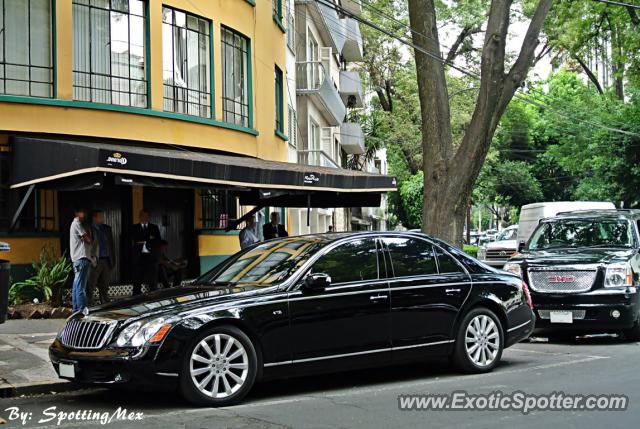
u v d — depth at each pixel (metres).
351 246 8.33
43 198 14.71
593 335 13.07
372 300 8.12
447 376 8.83
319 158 27.88
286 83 22.89
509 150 52.84
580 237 13.32
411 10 16.52
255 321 7.38
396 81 40.47
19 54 14.20
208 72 17.17
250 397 7.70
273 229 17.06
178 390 7.05
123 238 16.12
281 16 22.16
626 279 11.57
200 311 7.15
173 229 17.09
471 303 8.90
